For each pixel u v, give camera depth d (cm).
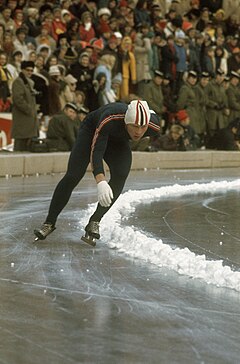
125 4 5103
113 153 1734
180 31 5169
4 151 3903
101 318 1189
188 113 4756
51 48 4341
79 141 1731
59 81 4088
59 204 1781
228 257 1683
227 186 3372
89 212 2302
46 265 1566
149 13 5247
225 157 4875
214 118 4959
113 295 1332
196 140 4778
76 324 1155
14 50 4066
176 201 2731
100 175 1617
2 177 3516
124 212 2381
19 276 1466
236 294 1350
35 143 3881
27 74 3838
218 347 1060
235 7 6134
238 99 5100
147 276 1479
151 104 4491
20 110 3825
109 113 1633
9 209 2375
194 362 998
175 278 1465
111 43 4466
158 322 1173
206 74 4878
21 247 1750
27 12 4372
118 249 1741
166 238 1909
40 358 1002
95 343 1067
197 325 1161
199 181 3619
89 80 4278
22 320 1170
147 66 4650
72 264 1577
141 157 4306
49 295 1324
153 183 3425
